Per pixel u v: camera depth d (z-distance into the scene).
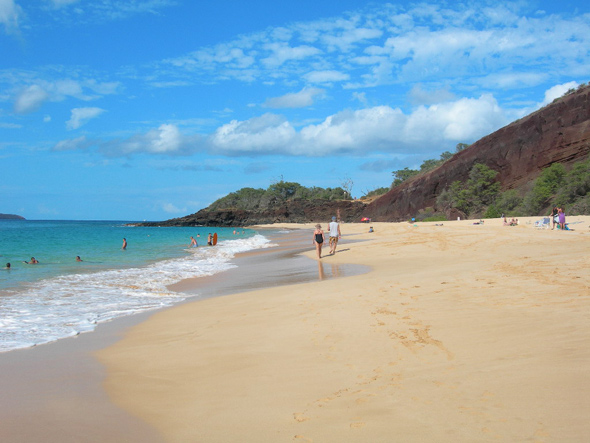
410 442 2.95
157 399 4.18
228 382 4.50
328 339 5.74
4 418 3.81
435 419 3.22
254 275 14.75
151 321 7.97
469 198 75.38
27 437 3.43
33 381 4.77
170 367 5.15
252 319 7.43
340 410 3.57
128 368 5.19
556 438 2.76
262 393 4.12
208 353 5.61
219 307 8.97
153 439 3.36
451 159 87.75
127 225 128.62
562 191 55.50
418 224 54.22
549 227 29.39
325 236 45.72
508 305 6.54
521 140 75.12
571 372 3.73
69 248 29.59
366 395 3.81
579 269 9.02
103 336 6.91
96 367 5.28
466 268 11.26
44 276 14.60
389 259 16.66
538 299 6.71
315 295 9.22
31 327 7.50
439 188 86.94
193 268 17.36
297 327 6.54
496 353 4.51
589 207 47.75
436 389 3.76
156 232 72.00
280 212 131.62
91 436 3.44
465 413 3.25
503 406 3.29
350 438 3.09
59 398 4.27
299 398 3.92
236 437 3.29
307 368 4.71
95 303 9.90
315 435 3.20
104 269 16.89
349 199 149.62
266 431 3.34
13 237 45.62
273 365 4.91
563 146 69.44
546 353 4.30
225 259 21.61
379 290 9.00
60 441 3.36
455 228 34.72
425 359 4.61
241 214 131.75
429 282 9.36
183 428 3.52
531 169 72.56
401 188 98.31
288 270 15.57
